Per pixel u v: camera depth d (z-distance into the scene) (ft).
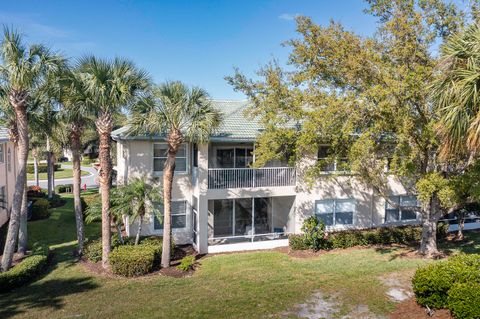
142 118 47.14
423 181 43.68
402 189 70.28
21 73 42.09
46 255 51.39
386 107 41.09
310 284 41.70
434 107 38.93
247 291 39.88
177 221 61.87
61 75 45.34
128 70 46.16
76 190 54.24
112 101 45.19
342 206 67.10
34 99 49.67
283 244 61.93
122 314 34.27
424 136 42.47
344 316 32.81
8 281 40.86
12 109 50.14
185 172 61.77
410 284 40.37
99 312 34.81
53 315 34.32
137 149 58.23
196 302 36.88
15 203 46.91
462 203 50.34
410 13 43.88
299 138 49.08
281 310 34.42
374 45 44.86
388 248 59.57
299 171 62.75
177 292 40.09
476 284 29.12
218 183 58.08
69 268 49.08
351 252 57.16
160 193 56.80
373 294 37.76
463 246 60.64
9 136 55.47
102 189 48.32
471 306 27.86
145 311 34.83
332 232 62.39
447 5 43.47
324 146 63.31
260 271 47.80
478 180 42.63
